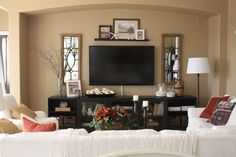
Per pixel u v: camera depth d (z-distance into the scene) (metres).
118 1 5.34
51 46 5.92
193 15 6.01
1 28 6.03
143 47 5.88
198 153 2.28
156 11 5.94
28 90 5.92
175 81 6.02
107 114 3.41
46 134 2.24
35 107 5.96
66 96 5.68
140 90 6.02
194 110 4.59
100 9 5.87
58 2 5.36
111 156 1.05
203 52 6.07
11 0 5.38
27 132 2.34
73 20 5.90
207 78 6.13
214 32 5.80
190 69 5.41
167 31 5.98
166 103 5.54
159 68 6.00
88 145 2.18
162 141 2.21
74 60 5.95
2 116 4.06
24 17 5.66
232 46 5.44
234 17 5.37
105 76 5.88
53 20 5.89
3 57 6.12
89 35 5.93
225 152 2.29
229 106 4.07
